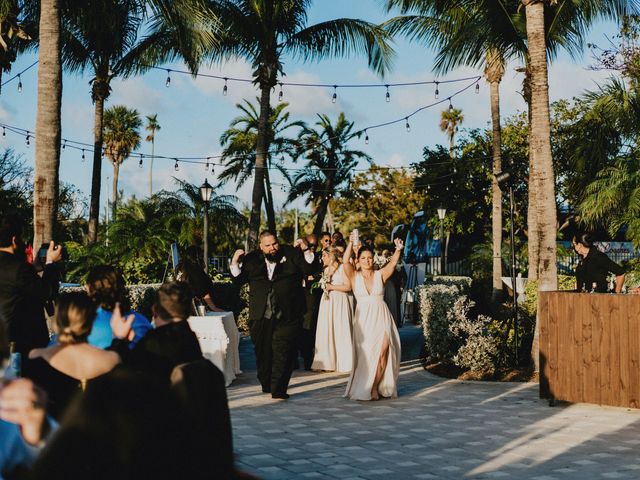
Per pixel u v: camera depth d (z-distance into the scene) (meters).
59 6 10.67
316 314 12.59
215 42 15.28
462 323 11.89
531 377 11.10
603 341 8.72
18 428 2.91
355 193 55.75
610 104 18.88
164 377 3.09
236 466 3.10
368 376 9.57
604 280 10.29
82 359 3.90
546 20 14.21
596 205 18.47
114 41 20.31
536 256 18.39
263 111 23.38
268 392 10.14
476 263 30.66
